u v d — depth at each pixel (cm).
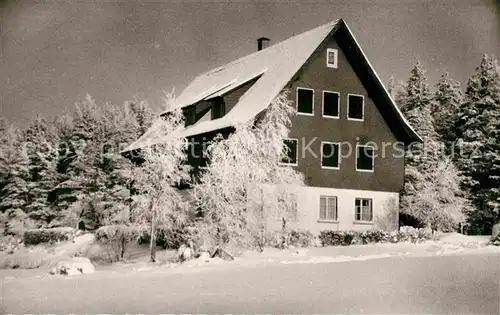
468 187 3994
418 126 4150
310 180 3275
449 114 4334
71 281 1823
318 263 2062
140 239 3084
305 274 1786
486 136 4075
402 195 3681
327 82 3375
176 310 1320
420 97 4388
